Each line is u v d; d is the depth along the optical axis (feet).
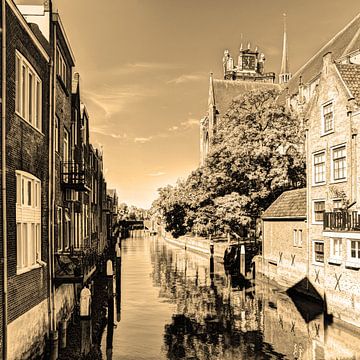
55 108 69.62
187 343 65.36
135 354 60.95
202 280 125.29
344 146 88.79
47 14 66.28
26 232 53.83
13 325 46.21
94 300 98.48
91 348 63.00
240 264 135.64
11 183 47.57
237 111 148.66
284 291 107.04
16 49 49.85
